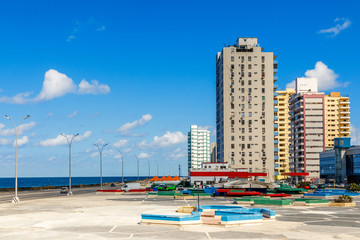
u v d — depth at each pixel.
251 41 148.50
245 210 33.84
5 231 26.67
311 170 178.62
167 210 41.97
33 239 23.31
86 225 29.59
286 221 32.47
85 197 71.75
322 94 183.50
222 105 148.38
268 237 24.09
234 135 144.00
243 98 145.50
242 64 146.62
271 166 143.50
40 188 123.56
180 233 25.34
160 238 23.48
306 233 26.00
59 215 37.31
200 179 126.31
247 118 145.00
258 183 71.12
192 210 37.81
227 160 143.00
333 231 27.05
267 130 144.88
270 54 147.38
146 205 50.22
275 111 146.38
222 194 70.25
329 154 161.75
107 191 81.81
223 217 28.41
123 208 45.31
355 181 142.88
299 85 199.88
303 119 182.12
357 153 141.12
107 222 31.41
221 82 150.88
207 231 26.22
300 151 181.88
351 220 33.47
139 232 25.83
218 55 163.25
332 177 158.25
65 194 87.12
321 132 181.00
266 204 48.72
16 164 59.16
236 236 24.28
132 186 90.88
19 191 108.56
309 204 48.56
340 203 48.78
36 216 36.41
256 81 146.38
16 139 59.62
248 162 143.38
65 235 24.75
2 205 51.72
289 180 184.62
